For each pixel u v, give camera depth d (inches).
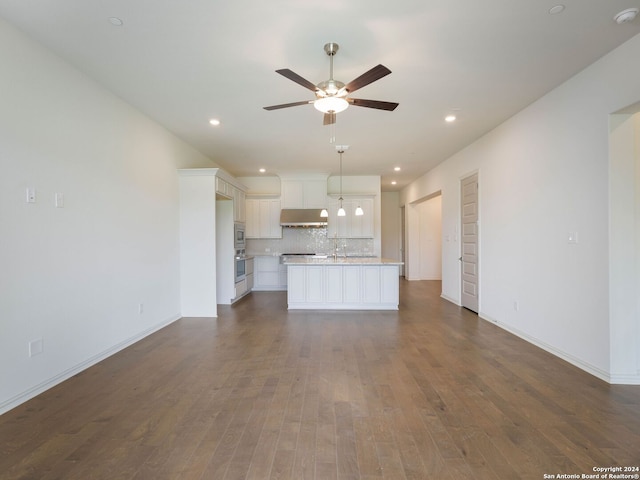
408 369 120.4
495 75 122.0
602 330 110.6
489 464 70.0
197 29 94.9
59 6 85.1
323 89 96.3
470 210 211.5
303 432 81.7
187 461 71.2
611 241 106.9
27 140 98.4
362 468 68.9
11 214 93.4
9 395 92.5
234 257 242.4
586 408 92.2
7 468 68.7
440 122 170.6
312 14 88.4
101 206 130.2
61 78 110.9
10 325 92.9
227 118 163.5
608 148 107.3
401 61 112.3
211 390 104.4
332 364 125.5
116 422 86.1
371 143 207.0
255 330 171.9
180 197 197.2
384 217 410.6
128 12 87.6
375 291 220.1
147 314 162.7
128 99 142.1
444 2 83.9
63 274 111.7
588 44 102.3
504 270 171.6
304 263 219.3
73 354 115.9
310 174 300.5
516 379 111.3
